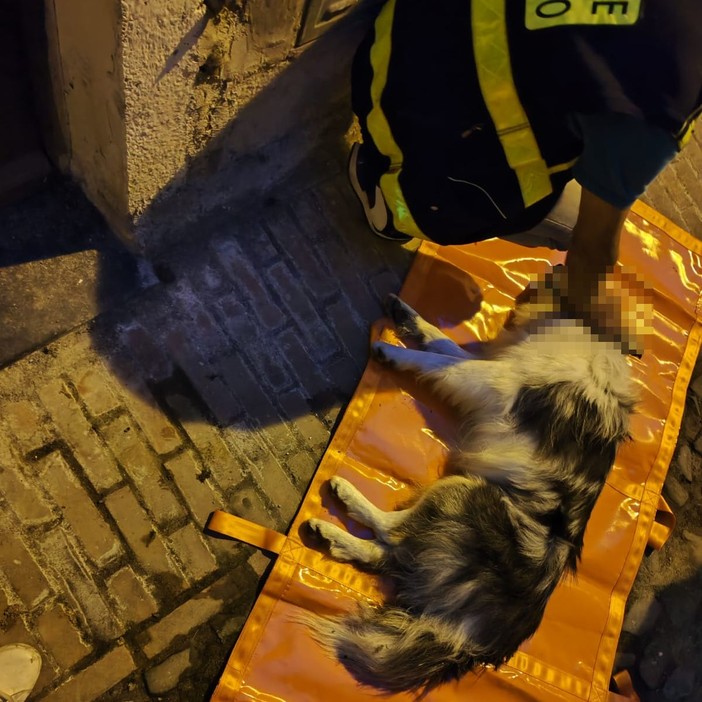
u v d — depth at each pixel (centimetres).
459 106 146
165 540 159
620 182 139
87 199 171
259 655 155
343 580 165
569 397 177
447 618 160
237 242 181
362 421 178
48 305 163
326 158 194
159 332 169
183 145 154
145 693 151
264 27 143
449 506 166
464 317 197
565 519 172
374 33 160
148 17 124
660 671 189
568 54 132
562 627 179
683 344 216
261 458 170
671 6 131
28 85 151
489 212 160
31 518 152
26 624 147
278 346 178
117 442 161
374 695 158
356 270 190
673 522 197
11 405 157
